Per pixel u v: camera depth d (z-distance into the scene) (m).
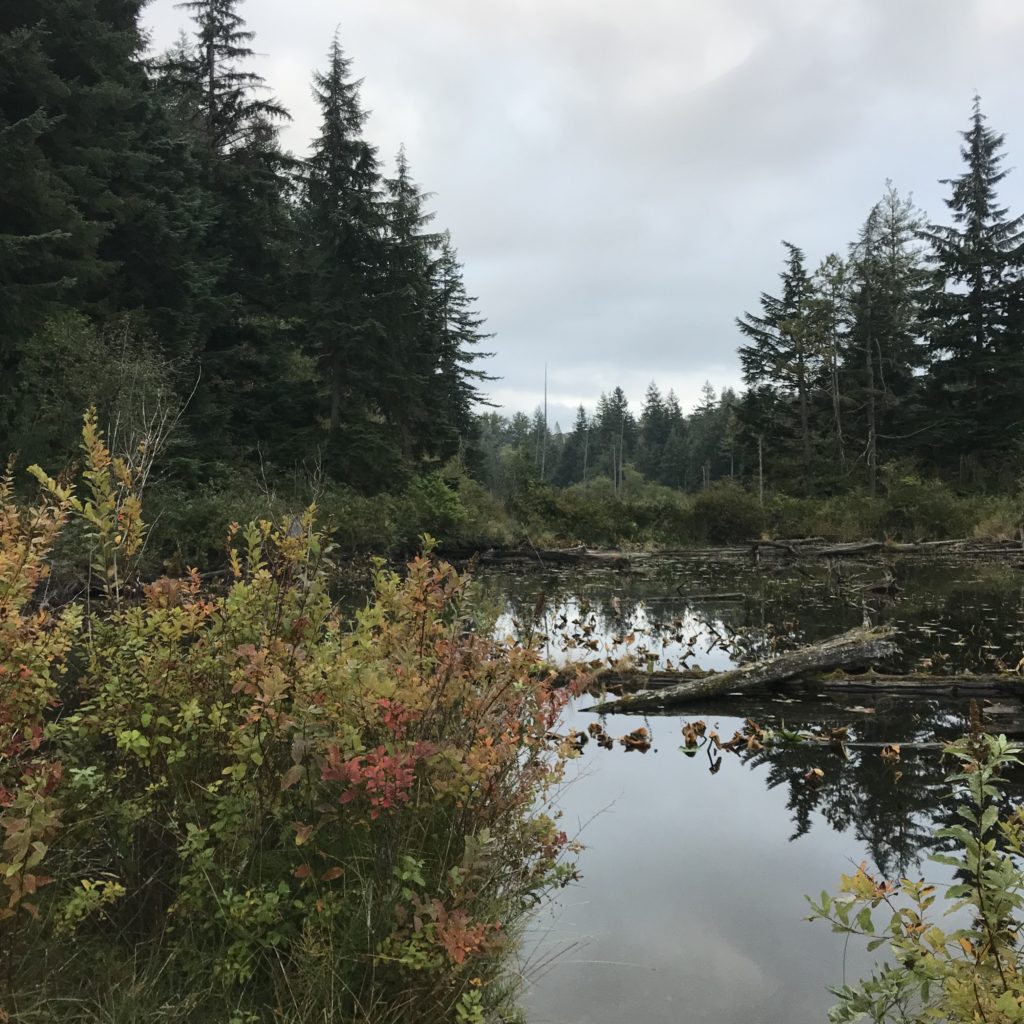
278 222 22.97
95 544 2.62
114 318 14.16
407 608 2.74
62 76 14.38
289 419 21.50
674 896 3.10
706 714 6.02
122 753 2.30
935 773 4.61
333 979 1.94
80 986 1.91
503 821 2.75
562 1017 2.32
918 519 25.17
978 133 37.12
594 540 24.91
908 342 39.44
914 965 1.73
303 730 2.01
